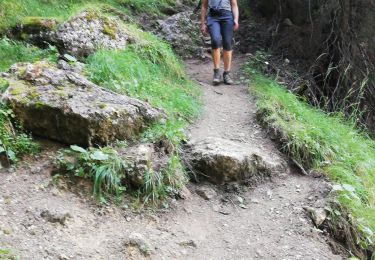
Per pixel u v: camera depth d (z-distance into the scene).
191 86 6.90
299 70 8.38
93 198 3.85
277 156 5.15
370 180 5.21
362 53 7.85
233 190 4.55
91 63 5.84
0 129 4.04
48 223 3.44
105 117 4.30
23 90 4.38
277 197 4.57
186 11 11.02
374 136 7.40
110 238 3.52
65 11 8.03
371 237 4.37
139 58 6.63
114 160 4.05
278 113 5.93
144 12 10.25
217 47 7.29
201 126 5.64
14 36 6.54
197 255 3.66
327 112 7.28
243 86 7.38
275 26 9.84
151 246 3.55
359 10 7.85
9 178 3.81
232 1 7.33
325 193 4.59
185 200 4.25
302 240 4.03
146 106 4.84
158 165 4.26
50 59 5.87
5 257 2.99
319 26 8.53
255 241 3.95
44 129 4.27
